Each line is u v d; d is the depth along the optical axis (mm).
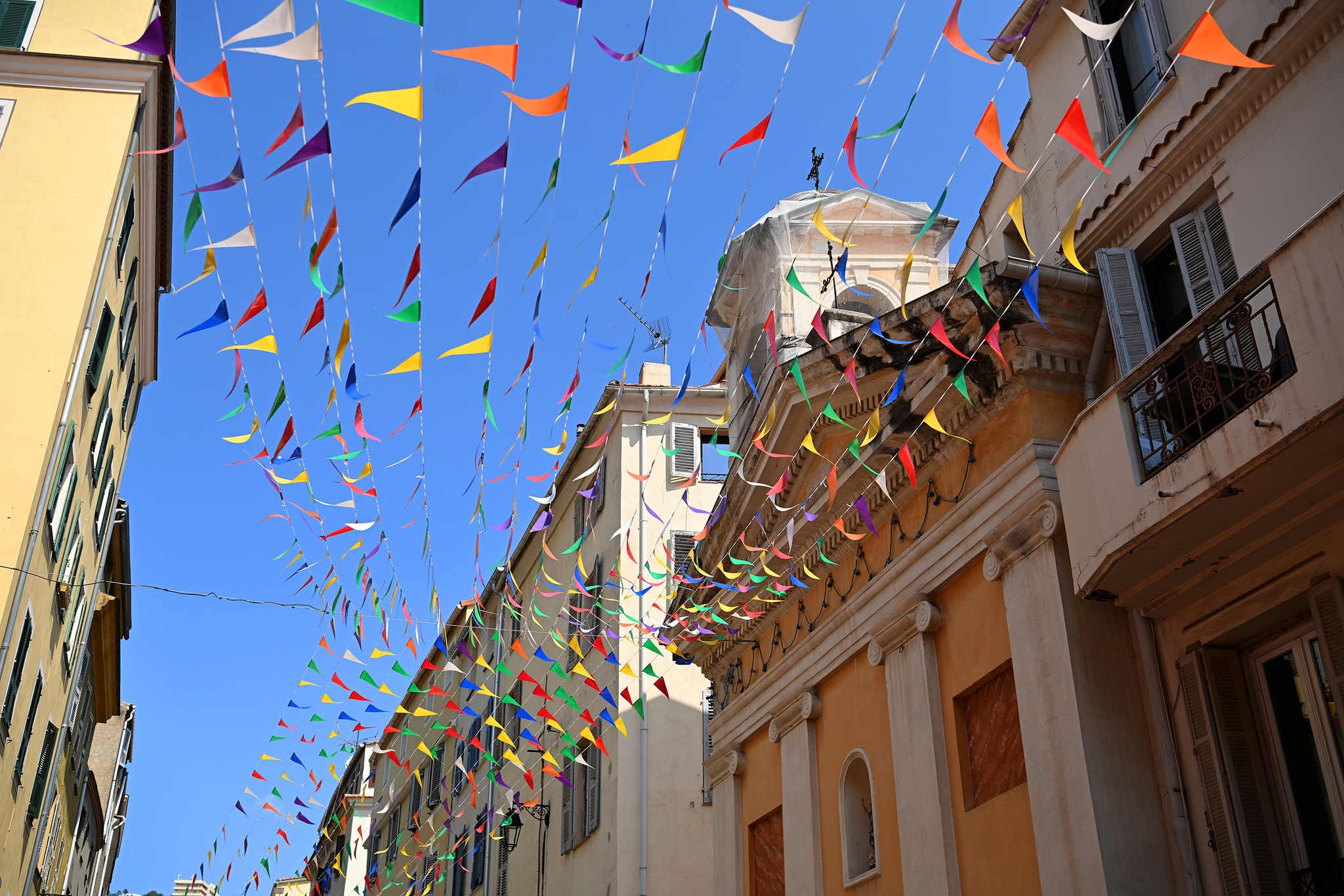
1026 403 9484
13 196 13828
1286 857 7254
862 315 15672
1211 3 8688
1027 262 9195
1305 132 7594
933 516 10773
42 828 19188
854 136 4988
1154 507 7199
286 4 4309
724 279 17547
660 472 20406
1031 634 8922
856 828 11766
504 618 26766
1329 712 7141
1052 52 10695
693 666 18891
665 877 17156
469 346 6312
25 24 14773
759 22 4422
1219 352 7852
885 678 11250
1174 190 8742
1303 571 7109
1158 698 8219
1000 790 9469
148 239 17125
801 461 12828
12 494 12539
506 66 4406
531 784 15477
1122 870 7754
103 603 22375
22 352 13109
